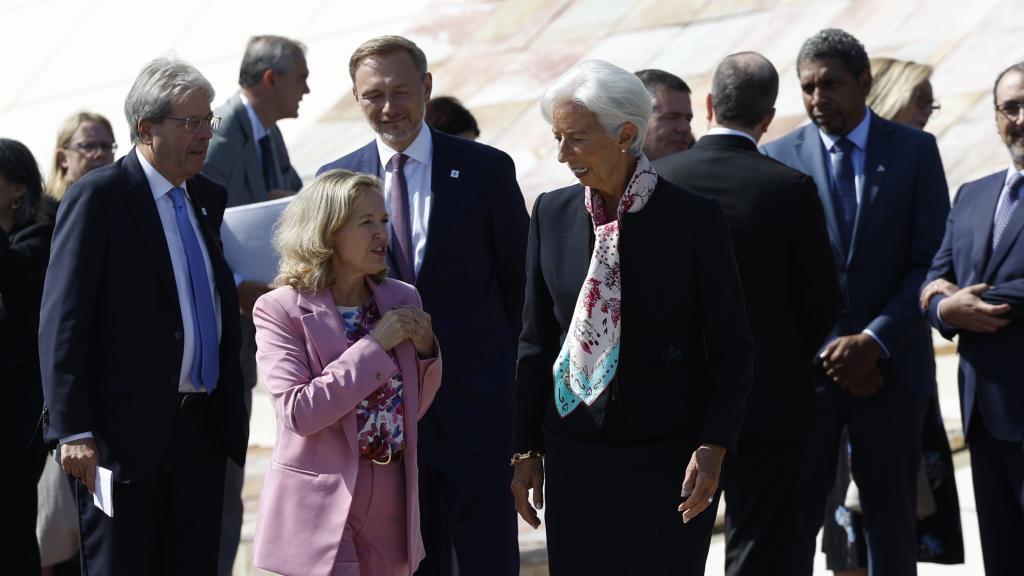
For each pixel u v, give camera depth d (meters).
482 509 18.02
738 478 17.30
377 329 14.27
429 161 18.47
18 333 19.03
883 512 19.55
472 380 18.22
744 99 17.22
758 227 16.80
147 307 16.30
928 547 21.12
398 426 14.55
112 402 16.17
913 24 37.44
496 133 39.62
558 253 14.57
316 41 47.34
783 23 39.50
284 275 14.59
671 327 14.06
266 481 14.49
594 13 43.84
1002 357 18.09
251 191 23.48
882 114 23.50
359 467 14.33
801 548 19.30
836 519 21.08
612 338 14.00
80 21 52.34
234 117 23.44
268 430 30.47
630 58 40.66
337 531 13.97
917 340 19.91
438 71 43.56
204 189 17.39
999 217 18.53
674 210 13.98
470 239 18.34
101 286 16.22
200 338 16.75
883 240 19.83
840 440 19.89
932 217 19.84
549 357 15.00
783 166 17.05
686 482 13.71
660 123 20.34
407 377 14.61
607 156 13.70
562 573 14.62
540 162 37.94
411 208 18.38
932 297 18.80
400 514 14.62
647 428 14.08
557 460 14.58
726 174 17.02
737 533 17.41
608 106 13.45
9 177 19.06
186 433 16.69
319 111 43.91
